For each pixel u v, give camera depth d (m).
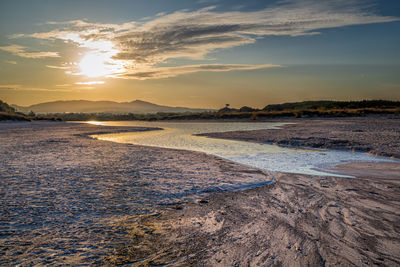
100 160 11.40
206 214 5.35
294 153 14.16
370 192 6.80
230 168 9.96
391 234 4.34
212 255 3.73
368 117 50.88
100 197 6.36
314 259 3.60
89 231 4.48
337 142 16.67
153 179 8.16
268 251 3.83
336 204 5.88
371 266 3.42
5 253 3.66
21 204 5.72
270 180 8.20
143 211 5.51
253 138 20.94
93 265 3.43
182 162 11.05
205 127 40.03
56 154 13.06
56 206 5.66
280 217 5.15
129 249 3.89
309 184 7.70
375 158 12.43
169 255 3.73
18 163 10.58
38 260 3.51
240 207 5.77
